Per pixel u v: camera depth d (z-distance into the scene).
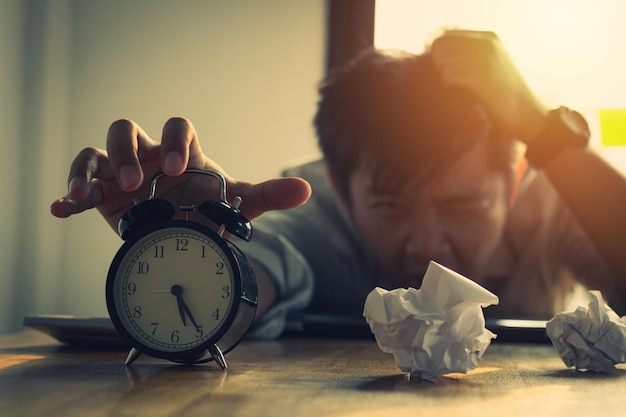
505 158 1.75
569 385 0.71
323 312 1.78
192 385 0.64
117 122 0.84
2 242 1.57
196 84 1.89
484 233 1.75
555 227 1.73
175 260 0.75
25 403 0.53
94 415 0.48
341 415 0.50
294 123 1.84
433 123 1.77
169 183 0.92
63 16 1.86
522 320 1.67
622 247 1.69
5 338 1.20
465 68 1.76
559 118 1.72
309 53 1.84
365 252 1.78
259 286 1.66
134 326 0.75
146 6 1.91
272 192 0.88
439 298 0.71
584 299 1.72
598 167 1.71
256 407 0.53
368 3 1.81
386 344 0.73
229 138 1.86
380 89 1.79
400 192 1.77
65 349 0.98
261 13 1.87
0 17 1.55
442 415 0.51
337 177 1.80
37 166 1.73
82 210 0.89
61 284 1.86
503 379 0.75
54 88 1.81
